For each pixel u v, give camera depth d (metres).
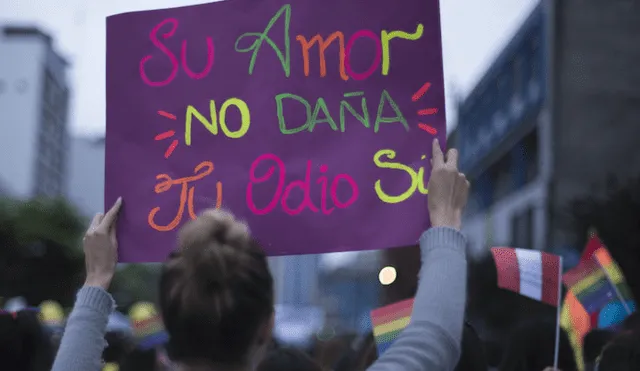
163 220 2.81
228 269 1.75
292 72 2.82
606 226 15.76
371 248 2.65
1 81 86.00
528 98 27.91
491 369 7.39
